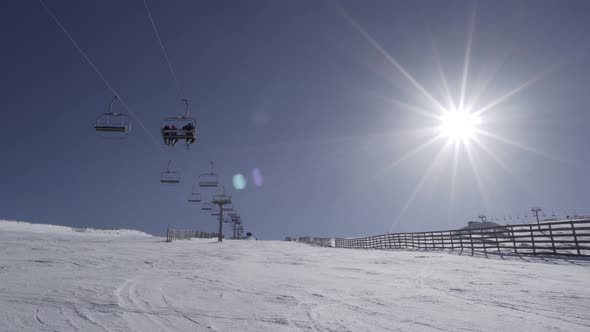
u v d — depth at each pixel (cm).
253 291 678
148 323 440
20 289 641
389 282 823
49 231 5319
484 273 1005
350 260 1487
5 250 1608
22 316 458
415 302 590
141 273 916
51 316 461
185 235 5259
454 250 2262
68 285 691
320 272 1023
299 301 588
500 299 619
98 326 421
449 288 736
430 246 2627
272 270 1062
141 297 593
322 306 552
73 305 523
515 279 878
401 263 1334
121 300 565
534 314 509
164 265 1148
